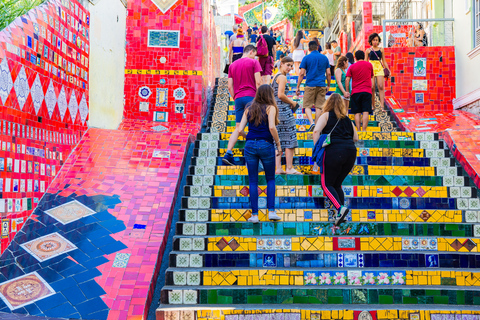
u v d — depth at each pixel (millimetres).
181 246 4555
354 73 7094
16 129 4676
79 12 6457
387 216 4938
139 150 6398
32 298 3924
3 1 5172
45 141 5344
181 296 4043
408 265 4375
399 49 9281
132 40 8203
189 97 8109
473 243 4531
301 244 4555
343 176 4852
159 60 8172
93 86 6938
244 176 5562
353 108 7129
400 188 5289
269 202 4773
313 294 4051
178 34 8195
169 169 6004
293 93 8875
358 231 4723
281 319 3826
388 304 4008
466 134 6418
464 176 5551
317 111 6723
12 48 4637
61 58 5848
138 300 3947
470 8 8422
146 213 5098
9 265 4242
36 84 5145
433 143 6414
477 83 8180
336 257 4383
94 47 6980
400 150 6160
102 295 3982
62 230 4742
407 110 9086
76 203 5152
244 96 5816
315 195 5199
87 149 6242
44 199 5176
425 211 4922
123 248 4539
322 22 23188
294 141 5602
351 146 4758
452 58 9203
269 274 4207
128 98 8125
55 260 4348
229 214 4938
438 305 3971
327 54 10211
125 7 8234
